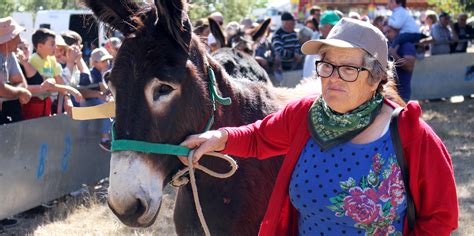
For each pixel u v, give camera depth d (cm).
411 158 228
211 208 304
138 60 257
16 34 584
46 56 705
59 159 662
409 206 232
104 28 287
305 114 249
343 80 227
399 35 985
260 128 265
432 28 1409
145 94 254
